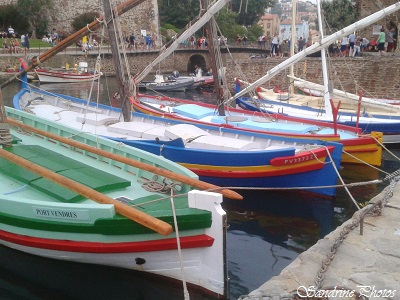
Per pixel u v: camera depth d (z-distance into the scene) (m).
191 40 51.41
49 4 46.59
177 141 9.52
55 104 15.41
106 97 28.12
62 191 6.21
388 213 6.22
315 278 4.57
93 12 50.34
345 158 11.88
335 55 27.38
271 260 7.20
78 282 6.12
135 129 10.89
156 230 4.87
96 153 7.63
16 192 6.50
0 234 6.16
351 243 5.33
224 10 54.94
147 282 5.89
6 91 29.00
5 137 8.17
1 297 5.98
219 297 5.44
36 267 6.32
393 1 27.25
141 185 7.02
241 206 9.43
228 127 11.48
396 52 25.52
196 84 33.94
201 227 5.31
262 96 19.78
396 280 4.53
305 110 16.77
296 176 9.20
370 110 16.95
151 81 36.31
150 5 53.69
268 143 10.48
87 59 41.72
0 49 37.06
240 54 48.09
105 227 5.33
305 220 8.80
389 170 12.06
